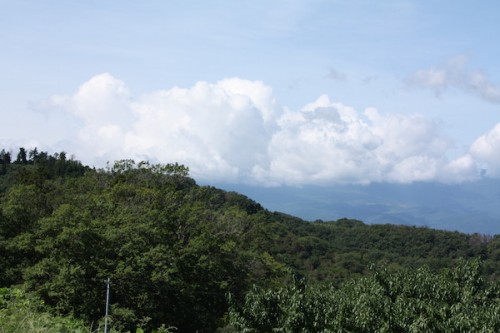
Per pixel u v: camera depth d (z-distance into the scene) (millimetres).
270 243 56375
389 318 15164
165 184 48156
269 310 15836
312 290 16938
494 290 17219
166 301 31359
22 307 9633
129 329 26016
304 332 14758
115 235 29422
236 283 35875
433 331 14953
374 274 18500
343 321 14945
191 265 32562
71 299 25750
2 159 107000
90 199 37562
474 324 14344
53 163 97688
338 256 85688
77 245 27906
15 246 29094
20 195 35031
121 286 28453
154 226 33750
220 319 33188
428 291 17172
